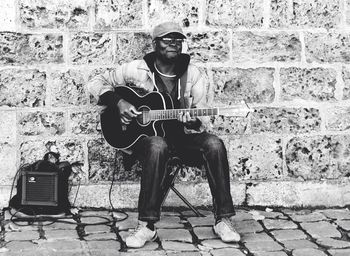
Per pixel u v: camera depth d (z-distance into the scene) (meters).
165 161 4.45
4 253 4.28
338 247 4.51
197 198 5.38
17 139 5.24
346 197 5.46
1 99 5.20
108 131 4.81
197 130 4.79
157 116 4.70
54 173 5.07
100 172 5.33
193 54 5.32
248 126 5.39
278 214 5.28
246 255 4.32
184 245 4.50
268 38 5.35
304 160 5.45
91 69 5.26
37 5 5.18
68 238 4.60
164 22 5.15
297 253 4.37
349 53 5.43
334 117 5.45
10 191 5.25
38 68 5.21
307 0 5.36
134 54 5.29
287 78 5.39
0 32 5.16
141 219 4.43
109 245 4.46
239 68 5.35
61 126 5.27
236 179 5.42
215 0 5.30
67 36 5.22
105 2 5.22
